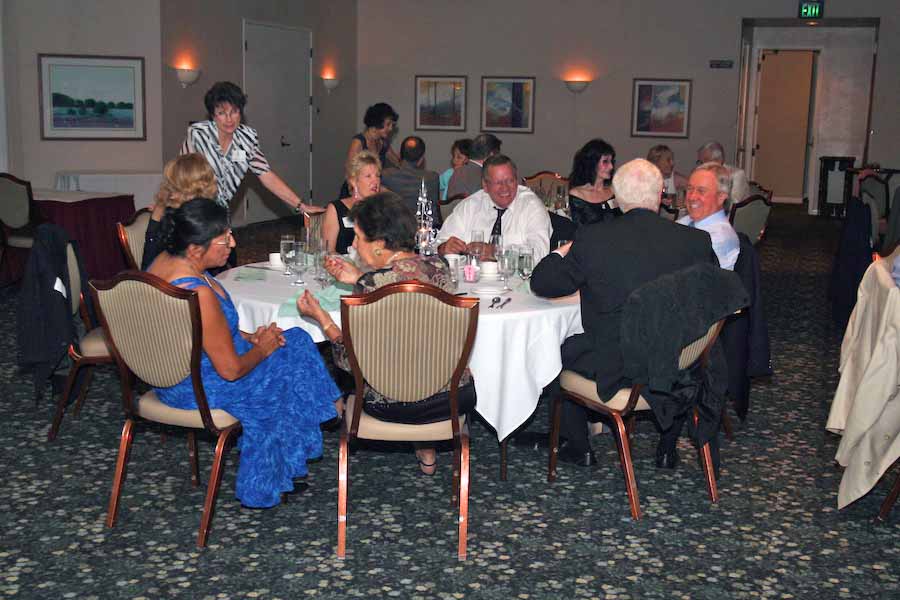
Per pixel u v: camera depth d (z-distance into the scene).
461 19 13.72
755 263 4.11
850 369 3.61
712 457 3.68
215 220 3.05
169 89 10.26
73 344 4.04
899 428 3.23
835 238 11.23
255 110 11.70
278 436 3.20
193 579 2.91
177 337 2.99
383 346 2.94
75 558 3.03
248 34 11.45
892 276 3.54
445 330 2.92
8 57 9.54
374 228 3.12
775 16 13.03
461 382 3.19
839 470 3.86
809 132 15.25
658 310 3.13
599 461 3.93
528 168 13.94
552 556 3.09
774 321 6.67
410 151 7.19
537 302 3.63
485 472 3.80
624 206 3.40
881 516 3.39
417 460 3.91
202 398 3.09
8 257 7.24
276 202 12.29
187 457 3.89
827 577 2.97
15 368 5.11
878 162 13.23
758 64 14.25
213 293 3.04
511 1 13.56
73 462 3.82
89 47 9.88
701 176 4.08
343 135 13.73
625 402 3.39
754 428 4.37
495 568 3.00
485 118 13.91
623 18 13.36
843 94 14.02
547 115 13.76
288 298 3.66
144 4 9.94
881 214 8.80
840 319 6.49
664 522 3.36
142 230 4.56
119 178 9.70
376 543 3.17
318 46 12.83
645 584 2.91
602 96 13.58
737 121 13.35
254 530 3.25
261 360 3.20
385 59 13.98
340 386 3.92
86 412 4.41
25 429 4.18
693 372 3.45
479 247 4.41
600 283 3.32
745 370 4.18
